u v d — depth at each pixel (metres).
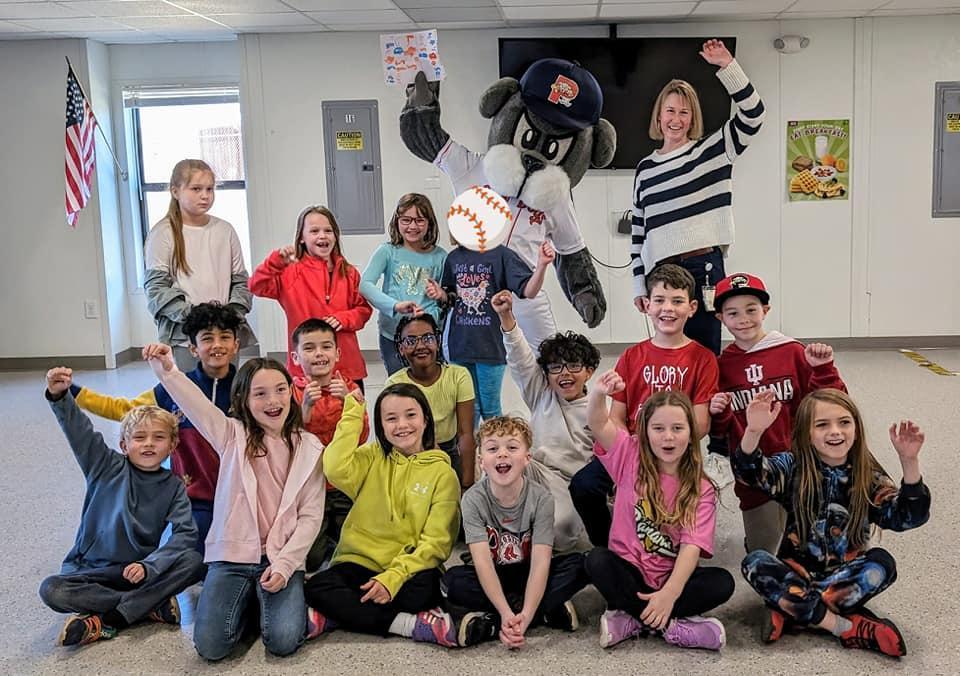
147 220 6.89
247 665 2.27
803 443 2.29
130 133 6.73
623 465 2.42
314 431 2.88
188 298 3.51
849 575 2.26
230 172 6.82
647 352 2.82
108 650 2.37
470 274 3.51
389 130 6.34
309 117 6.34
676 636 2.29
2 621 2.55
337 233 3.47
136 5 5.25
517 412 4.84
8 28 5.85
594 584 2.32
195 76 6.59
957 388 5.10
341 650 2.34
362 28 6.13
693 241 3.37
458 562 2.91
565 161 4.20
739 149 3.34
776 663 2.21
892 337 6.45
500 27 6.17
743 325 2.71
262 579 2.32
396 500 2.51
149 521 2.52
